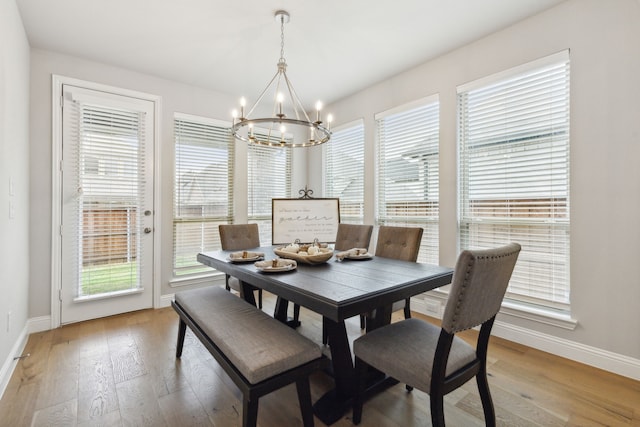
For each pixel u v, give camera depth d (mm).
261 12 2258
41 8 2195
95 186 2979
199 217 3629
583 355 2107
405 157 3305
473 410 1645
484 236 2684
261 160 4176
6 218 1958
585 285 2105
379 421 1568
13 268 2135
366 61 3025
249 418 1254
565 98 2217
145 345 2424
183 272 3518
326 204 3805
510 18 2359
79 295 2902
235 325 1670
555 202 2271
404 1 2154
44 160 2732
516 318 2445
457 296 1176
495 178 2602
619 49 1959
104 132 3029
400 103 3305
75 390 1821
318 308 1395
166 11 2238
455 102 2826
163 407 1670
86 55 2859
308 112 4516
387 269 1990
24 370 2047
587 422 1550
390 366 1373
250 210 4055
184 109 3506
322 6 2199
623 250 1957
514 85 2475
